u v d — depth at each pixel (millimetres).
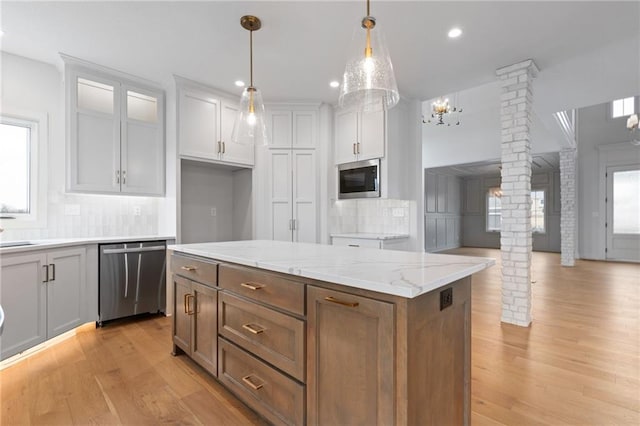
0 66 2779
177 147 3369
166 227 3525
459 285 1400
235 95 3814
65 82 2904
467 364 1450
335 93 3771
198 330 2098
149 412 1726
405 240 3926
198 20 2340
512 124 3041
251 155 3988
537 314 3318
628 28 2438
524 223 2973
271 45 2693
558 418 1652
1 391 1915
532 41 2619
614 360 2273
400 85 3492
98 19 2328
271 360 1545
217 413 1722
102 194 3117
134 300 3084
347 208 4422
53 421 1647
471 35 2525
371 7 2174
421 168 3986
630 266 6430
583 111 7535
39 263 2408
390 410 1093
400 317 1079
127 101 3277
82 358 2346
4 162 2803
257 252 1932
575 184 7242
